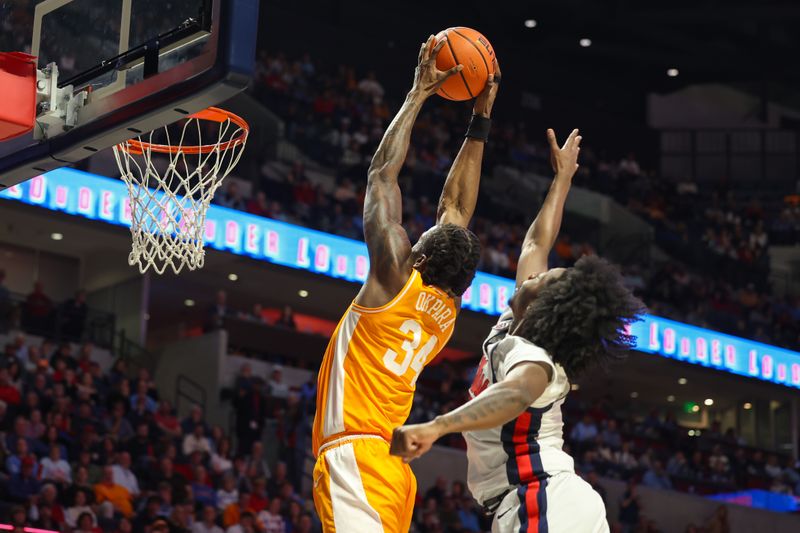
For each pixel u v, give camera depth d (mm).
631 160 29609
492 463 3449
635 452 20266
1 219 17172
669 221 27875
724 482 20203
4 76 5117
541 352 3248
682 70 31531
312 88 24844
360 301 3854
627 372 22594
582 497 3359
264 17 26016
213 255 17938
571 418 20406
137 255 5836
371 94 26125
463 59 4203
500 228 22750
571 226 25719
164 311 21031
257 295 20188
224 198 18078
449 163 24859
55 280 19281
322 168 22734
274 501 13469
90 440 13250
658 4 29016
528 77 30031
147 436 14117
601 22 28828
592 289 3303
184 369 18297
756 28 30938
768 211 29797
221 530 12555
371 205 3906
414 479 3986
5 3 5727
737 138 31031
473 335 21406
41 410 14070
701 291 23969
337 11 27469
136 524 11961
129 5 5086
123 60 5016
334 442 3840
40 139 5340
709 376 22562
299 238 18672
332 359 3898
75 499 11844
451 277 3854
